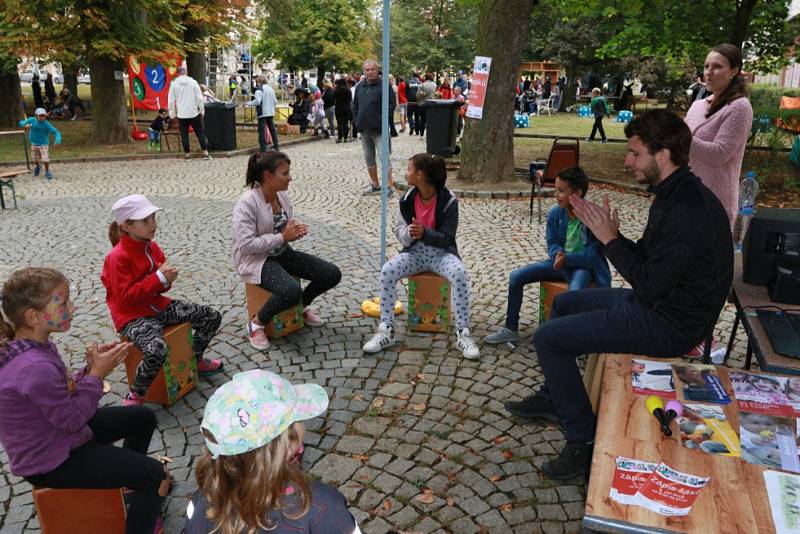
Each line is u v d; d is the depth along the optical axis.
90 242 7.22
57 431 2.35
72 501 2.50
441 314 4.70
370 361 4.36
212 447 1.47
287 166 4.36
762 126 11.30
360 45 39.16
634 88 44.97
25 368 2.23
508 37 9.59
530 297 5.50
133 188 10.49
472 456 3.32
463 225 7.92
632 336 2.76
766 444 2.18
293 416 1.51
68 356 4.51
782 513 1.83
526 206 8.89
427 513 2.91
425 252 4.60
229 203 9.33
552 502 2.97
